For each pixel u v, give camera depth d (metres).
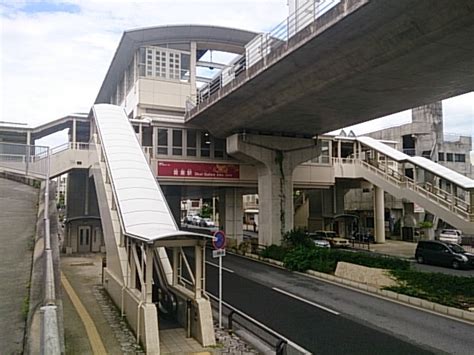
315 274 19.84
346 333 10.98
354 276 17.62
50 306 4.71
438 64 14.58
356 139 35.88
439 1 11.17
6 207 13.59
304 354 9.19
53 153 24.88
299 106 20.59
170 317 12.20
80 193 28.55
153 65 31.42
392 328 11.44
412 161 29.98
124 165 15.06
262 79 18.61
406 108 21.02
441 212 27.17
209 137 29.33
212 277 19.25
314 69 16.66
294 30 16.23
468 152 43.47
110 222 14.88
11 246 10.18
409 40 12.92
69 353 9.25
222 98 21.86
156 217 12.44
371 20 12.73
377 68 14.98
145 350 9.30
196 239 10.63
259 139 26.78
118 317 12.06
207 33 32.53
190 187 33.50
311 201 43.09
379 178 32.72
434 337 10.66
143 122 27.20
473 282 13.91
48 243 9.12
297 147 27.81
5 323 6.61
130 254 12.11
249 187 32.38
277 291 16.25
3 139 29.27
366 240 37.53
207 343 9.88
